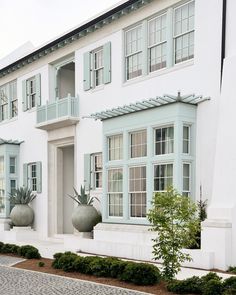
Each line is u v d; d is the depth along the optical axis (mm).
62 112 18250
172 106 12984
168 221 9180
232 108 11820
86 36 17703
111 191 15227
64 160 20172
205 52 13078
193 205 9352
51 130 19672
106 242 14367
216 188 11867
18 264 13195
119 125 14805
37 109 19906
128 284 9680
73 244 15922
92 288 9367
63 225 19953
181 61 14047
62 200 19969
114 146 15250
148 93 14906
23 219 20047
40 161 20375
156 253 9383
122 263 10273
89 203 16516
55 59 19562
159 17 14766
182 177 12797
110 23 16469
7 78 23156
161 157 13266
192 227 9219
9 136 23094
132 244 13461
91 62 17562
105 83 16688
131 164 14289
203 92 13055
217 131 12156
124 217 14422
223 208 11453
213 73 12789
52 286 9742
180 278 10070
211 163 12633
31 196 20688
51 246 17062
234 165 11547
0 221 21219
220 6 12711
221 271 11031
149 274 9539
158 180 13500
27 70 21484
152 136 13641
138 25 15500
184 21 13984
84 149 17656
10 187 21812
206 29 13078
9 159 21875
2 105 24047
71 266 11461
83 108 17844
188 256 9594
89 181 17203
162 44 14664
